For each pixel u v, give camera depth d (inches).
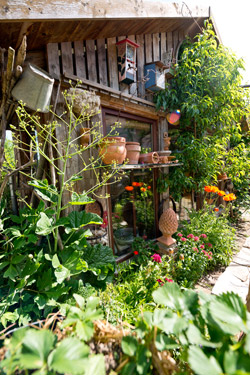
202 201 149.3
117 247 96.3
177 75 121.0
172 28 114.3
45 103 55.6
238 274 94.0
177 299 23.2
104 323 24.6
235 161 144.0
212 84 123.3
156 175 117.3
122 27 81.1
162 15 85.7
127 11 69.7
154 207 118.5
